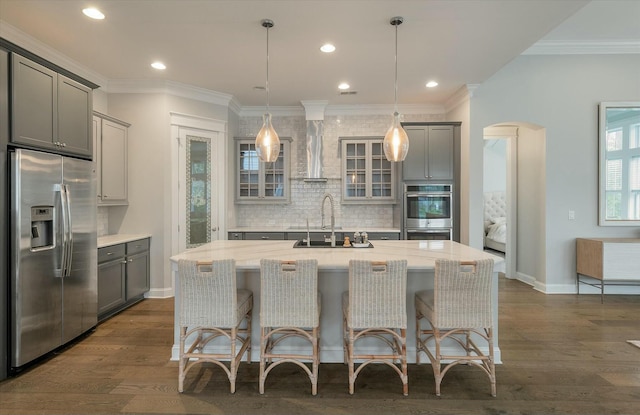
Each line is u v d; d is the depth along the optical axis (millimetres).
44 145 2812
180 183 4703
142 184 4531
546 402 2225
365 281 2283
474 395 2311
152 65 3949
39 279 2682
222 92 4965
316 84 4602
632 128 4637
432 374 2602
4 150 2496
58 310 2859
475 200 4742
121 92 4520
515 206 5699
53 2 2674
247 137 5484
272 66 3980
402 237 5059
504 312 3977
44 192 2725
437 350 2312
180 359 2344
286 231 5199
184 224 4750
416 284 2814
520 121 4711
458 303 2275
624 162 4656
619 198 4668
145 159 4520
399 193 5172
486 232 8125
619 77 4660
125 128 4438
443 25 3055
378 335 2664
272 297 2318
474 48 3521
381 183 5434
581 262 4598
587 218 4715
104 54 3650
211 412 2129
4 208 2494
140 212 4535
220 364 2342
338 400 2260
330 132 5777
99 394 2311
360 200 5457
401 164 5055
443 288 2266
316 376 2326
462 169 4953
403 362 2322
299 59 3781
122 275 3963
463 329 2383
